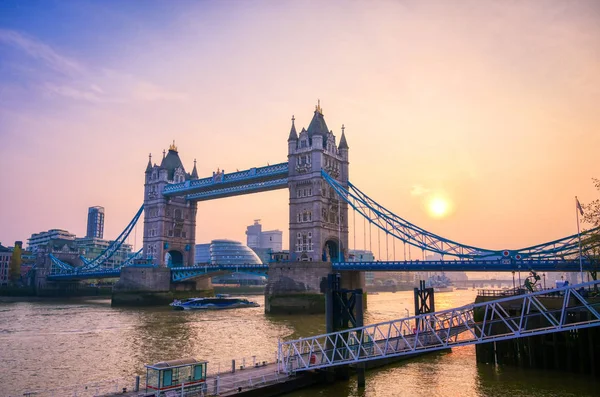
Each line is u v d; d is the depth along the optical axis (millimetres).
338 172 136875
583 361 47188
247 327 87688
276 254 126562
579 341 47469
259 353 60250
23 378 49312
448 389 42719
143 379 47531
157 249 164375
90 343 70625
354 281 129250
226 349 63938
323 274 114438
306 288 113500
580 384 43938
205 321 99562
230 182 148250
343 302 48062
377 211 121438
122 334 79812
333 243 134125
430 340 55656
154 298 152250
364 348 42656
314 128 131125
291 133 134375
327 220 129375
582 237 76438
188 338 74500
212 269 146500
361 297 44812
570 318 47844
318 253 123250
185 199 173250
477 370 49594
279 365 44750
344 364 42125
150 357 59500
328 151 133125
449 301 185375
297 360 43250
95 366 54812
